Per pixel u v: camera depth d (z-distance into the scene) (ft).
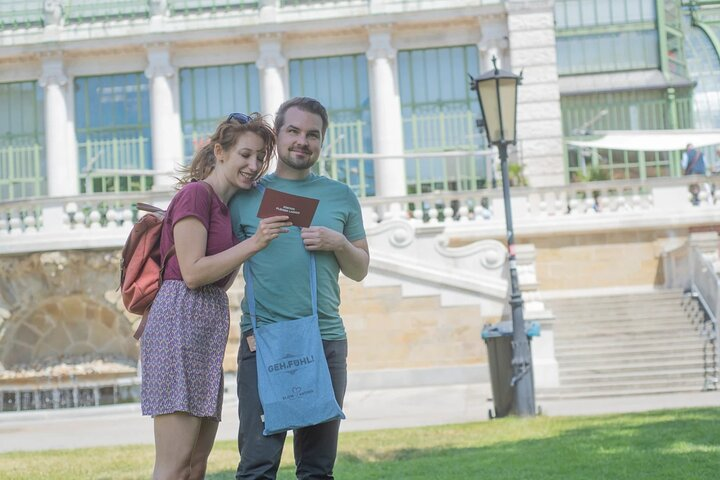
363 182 126.62
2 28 129.49
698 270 88.53
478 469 35.14
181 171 22.62
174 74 127.75
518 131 123.65
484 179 126.31
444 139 127.24
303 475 22.30
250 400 21.68
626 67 129.80
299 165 22.44
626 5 130.11
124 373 87.97
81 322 90.22
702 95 132.16
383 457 40.73
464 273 86.02
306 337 21.52
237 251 20.70
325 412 21.34
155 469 20.63
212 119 127.85
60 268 87.51
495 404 58.29
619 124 128.88
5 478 38.63
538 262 102.58
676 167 125.90
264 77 126.31
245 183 22.03
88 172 113.70
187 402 20.43
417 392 80.07
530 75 123.95
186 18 127.85
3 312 88.94
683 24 134.92
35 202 88.58
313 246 21.77
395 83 126.82
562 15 130.62
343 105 128.06
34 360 90.12
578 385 73.41
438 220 104.78
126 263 21.45
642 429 43.47
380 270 86.48
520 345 57.41
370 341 86.17
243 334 22.17
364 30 126.52
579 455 36.96
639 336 81.66
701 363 74.84
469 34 127.24
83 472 39.88
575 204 102.78
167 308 20.75
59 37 128.26
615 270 102.06
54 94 128.16
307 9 127.13
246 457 21.59
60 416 77.36
